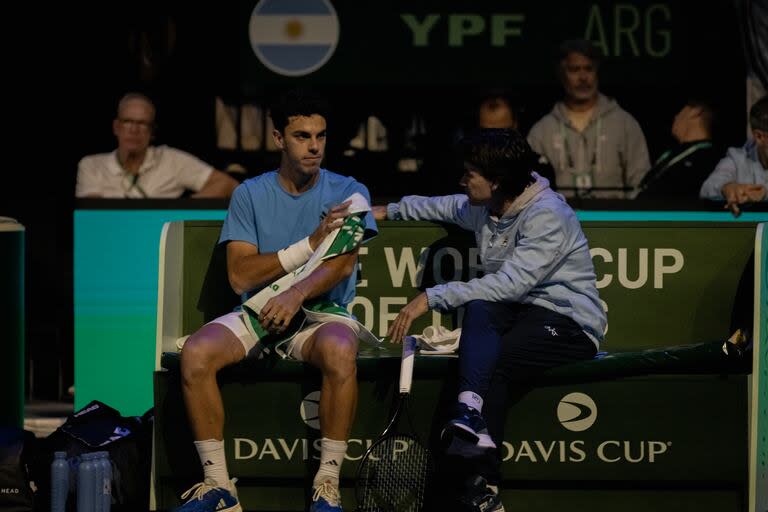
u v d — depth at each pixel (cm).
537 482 1406
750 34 2050
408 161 2089
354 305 1536
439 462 1387
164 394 1399
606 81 2069
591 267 1417
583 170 2081
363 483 1362
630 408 1383
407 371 1348
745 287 1513
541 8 2059
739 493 1405
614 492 1409
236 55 2086
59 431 1453
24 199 2191
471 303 1376
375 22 2070
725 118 2064
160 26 2095
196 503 1330
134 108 2077
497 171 1381
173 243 1498
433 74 2075
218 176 2095
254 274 1409
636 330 1521
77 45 2122
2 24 2125
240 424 1391
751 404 1385
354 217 1399
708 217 2042
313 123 1415
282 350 1396
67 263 2212
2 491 1409
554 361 1368
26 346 2222
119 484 1434
